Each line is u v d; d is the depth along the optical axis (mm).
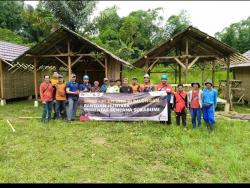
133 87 13539
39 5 39562
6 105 19219
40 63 22016
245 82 21125
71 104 13352
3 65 19812
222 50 17562
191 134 10852
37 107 18125
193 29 16562
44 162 7934
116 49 38125
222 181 6723
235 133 11062
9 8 44719
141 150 9016
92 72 23000
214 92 11242
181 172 7273
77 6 40031
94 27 39906
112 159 8203
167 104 12789
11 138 10406
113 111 13297
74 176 7008
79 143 9781
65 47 19844
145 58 17672
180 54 18125
